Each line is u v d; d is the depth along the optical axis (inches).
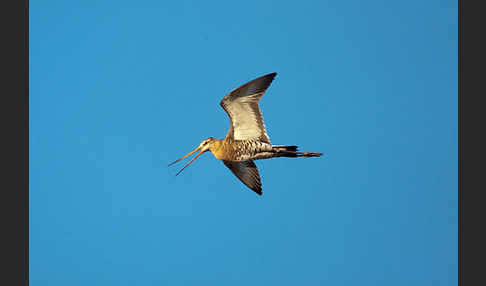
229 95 542.3
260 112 555.5
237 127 568.7
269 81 550.9
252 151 569.3
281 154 576.4
